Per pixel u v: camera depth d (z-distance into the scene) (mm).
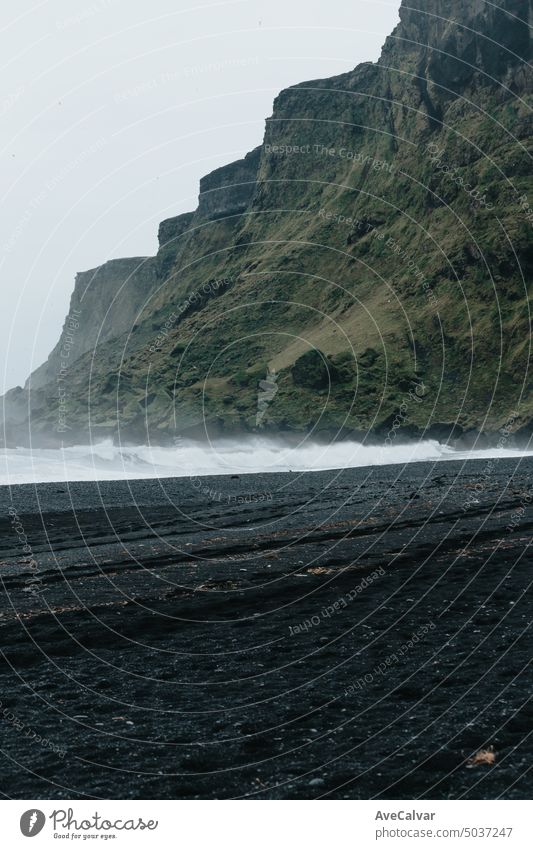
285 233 100000
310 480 28328
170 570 10703
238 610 8477
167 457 48344
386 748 4879
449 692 5812
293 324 87125
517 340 69938
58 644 7285
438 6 91750
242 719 5414
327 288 88062
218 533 14547
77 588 9625
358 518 15531
